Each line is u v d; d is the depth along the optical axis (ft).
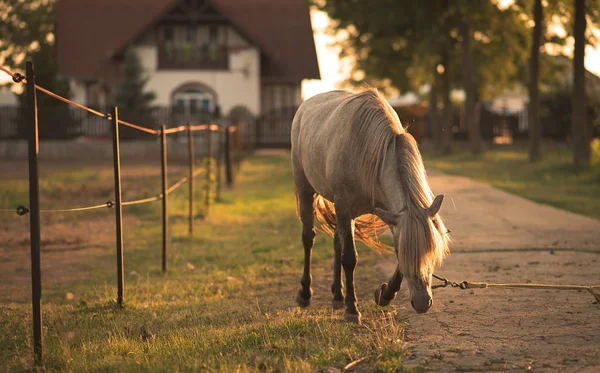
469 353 15.84
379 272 27.40
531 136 84.79
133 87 117.39
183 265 31.35
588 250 29.43
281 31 145.28
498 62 108.17
